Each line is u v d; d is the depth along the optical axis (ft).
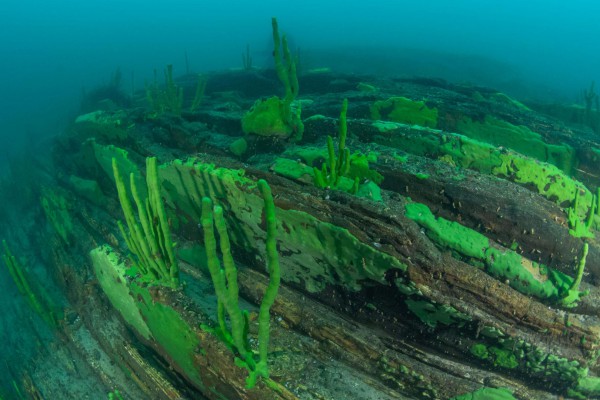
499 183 14.69
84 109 50.14
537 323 12.34
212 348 12.00
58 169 33.53
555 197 15.79
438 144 18.13
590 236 13.80
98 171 28.07
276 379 11.81
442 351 13.12
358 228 12.53
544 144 22.45
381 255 11.98
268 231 8.04
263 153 21.09
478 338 12.50
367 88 33.22
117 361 17.26
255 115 20.74
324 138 20.99
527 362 12.53
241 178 15.11
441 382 12.78
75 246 23.93
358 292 13.62
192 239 19.71
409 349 13.35
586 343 12.37
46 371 18.28
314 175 15.39
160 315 13.67
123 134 25.88
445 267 12.06
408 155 16.70
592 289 13.60
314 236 13.34
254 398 11.40
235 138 22.81
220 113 27.02
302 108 27.27
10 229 31.45
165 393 14.90
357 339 13.60
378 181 16.07
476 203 13.98
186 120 27.17
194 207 17.92
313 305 14.89
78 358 18.39
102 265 16.40
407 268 11.88
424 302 12.23
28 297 18.74
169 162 17.69
